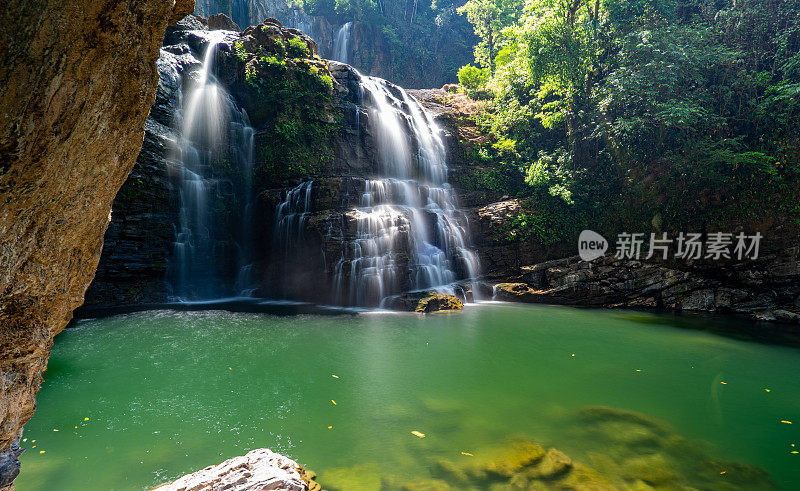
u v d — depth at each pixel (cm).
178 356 913
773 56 1702
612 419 622
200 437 551
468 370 850
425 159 2264
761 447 546
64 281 259
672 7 1806
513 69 2252
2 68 162
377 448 525
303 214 1656
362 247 1592
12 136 175
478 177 2238
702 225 1669
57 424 587
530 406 669
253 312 1410
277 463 432
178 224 1695
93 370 818
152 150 1617
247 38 2095
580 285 1669
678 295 1611
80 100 194
